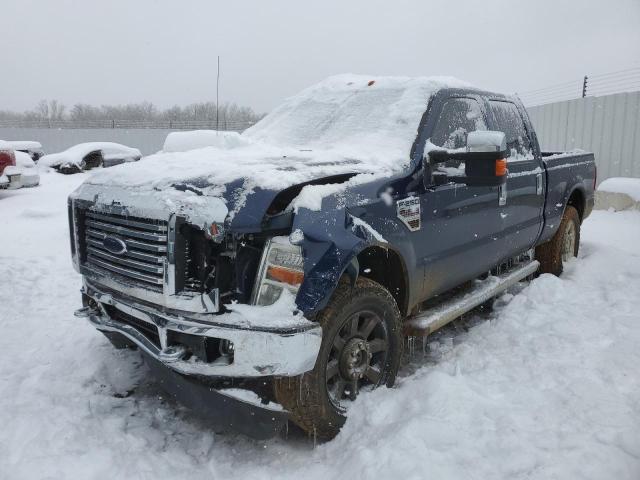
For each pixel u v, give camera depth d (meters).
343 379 3.10
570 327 4.34
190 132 5.99
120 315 3.23
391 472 2.58
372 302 3.15
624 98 11.02
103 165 16.17
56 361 4.00
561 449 2.75
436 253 3.72
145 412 3.39
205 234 2.71
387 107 4.14
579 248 7.02
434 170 3.68
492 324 4.61
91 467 2.76
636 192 9.54
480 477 2.56
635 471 2.59
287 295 2.70
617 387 3.40
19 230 8.32
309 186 2.95
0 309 5.13
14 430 3.06
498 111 4.77
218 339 2.78
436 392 3.22
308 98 4.83
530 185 4.97
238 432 3.17
